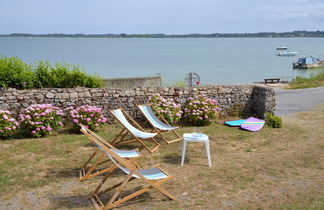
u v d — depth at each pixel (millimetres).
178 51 110062
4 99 8031
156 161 6254
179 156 6590
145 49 126875
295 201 4379
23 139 7500
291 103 14789
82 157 6305
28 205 4234
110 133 8297
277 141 7867
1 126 7297
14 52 87375
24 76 8727
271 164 6090
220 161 6293
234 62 61094
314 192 4707
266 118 9812
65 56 72750
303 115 11727
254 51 116500
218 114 10539
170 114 8891
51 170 5566
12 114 8141
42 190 4730
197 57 75438
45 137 7719
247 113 11008
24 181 5031
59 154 6473
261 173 5570
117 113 6805
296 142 7793
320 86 22359
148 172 4520
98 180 5188
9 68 8711
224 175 5449
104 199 4469
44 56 71000
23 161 5984
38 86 9133
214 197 4520
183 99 9945
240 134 8438
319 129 9281
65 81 9516
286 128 9305
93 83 10039
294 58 77688
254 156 6641
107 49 122750
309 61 50312
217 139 7941
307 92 18906
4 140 7332
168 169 5781
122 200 4117
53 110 7918
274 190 4785
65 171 5543
